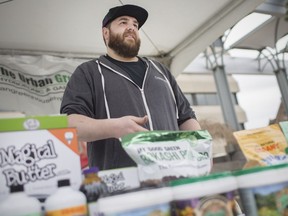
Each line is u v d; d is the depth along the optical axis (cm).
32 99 243
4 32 225
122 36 130
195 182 53
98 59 130
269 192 55
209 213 51
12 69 244
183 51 287
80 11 215
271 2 273
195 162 66
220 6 237
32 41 245
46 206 48
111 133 82
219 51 340
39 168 57
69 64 267
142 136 64
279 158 77
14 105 234
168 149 65
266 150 79
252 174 56
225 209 53
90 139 86
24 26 222
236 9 231
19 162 56
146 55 296
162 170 62
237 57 401
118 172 65
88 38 254
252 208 55
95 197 53
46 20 220
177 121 130
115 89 119
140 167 61
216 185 53
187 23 254
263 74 416
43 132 59
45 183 56
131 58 136
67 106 104
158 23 248
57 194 49
